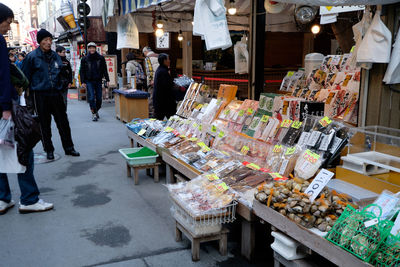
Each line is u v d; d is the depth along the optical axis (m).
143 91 9.85
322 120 3.36
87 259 3.01
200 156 4.06
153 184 4.90
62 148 6.83
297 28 9.83
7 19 3.38
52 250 3.16
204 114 4.94
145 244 3.26
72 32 17.48
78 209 4.06
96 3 16.88
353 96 4.37
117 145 7.03
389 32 3.23
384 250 1.87
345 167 3.07
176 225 3.28
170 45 14.52
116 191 4.63
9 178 5.15
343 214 2.14
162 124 5.82
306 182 2.71
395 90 3.54
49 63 5.71
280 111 3.99
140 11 9.62
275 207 2.52
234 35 12.70
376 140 3.24
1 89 3.38
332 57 5.71
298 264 2.38
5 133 3.55
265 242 3.31
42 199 4.33
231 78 10.82
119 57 14.29
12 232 3.50
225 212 2.94
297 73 6.93
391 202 2.20
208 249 3.20
